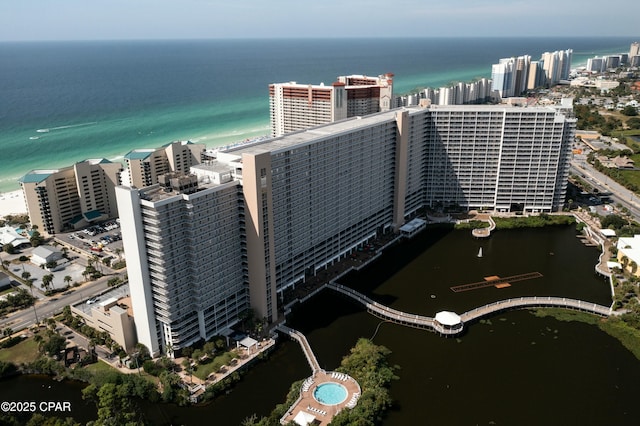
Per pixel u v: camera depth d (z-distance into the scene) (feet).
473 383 571.69
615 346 643.04
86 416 515.91
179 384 542.98
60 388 559.79
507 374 588.09
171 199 537.65
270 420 488.02
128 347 601.21
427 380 574.97
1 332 647.97
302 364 601.21
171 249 553.23
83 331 633.20
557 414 526.57
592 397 552.41
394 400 541.75
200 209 565.53
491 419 517.55
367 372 567.18
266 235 626.64
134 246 548.31
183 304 584.40
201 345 616.39
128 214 538.47
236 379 566.77
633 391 562.25
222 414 520.83
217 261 604.90
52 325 650.43
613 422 515.91
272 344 622.13
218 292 616.80
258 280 635.25
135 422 475.72
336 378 563.48
